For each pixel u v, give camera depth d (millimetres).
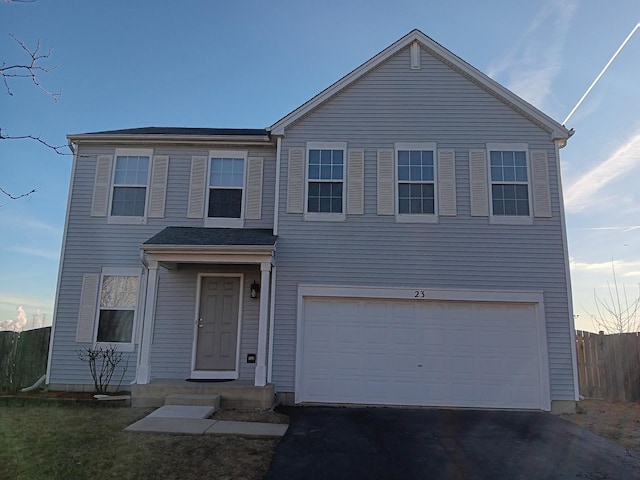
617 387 10805
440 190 10172
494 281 9773
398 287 9781
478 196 10125
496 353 9570
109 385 10070
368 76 10719
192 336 10266
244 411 8430
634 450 6496
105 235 10719
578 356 11586
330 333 9711
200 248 9234
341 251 9969
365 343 9672
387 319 9758
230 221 10820
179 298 10438
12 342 11094
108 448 5793
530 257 9852
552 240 9906
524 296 9688
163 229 10688
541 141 10336
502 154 10312
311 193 10227
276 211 10148
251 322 10312
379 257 9930
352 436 6895
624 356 10773
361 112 10562
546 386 9289
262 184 11000
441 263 9875
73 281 10539
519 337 9609
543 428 7730
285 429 7000
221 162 11125
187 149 11141
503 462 5844
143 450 5746
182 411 7750
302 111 10492
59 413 7969
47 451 5629
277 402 9344
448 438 6938
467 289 9750
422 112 10523
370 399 9445
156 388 8711
